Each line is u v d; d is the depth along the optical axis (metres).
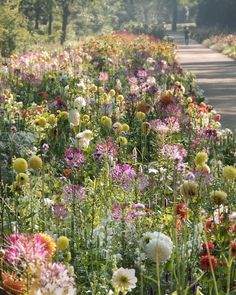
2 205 5.96
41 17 59.53
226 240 5.65
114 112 12.00
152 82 15.13
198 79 31.78
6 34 38.62
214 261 4.64
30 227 5.93
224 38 67.50
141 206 5.90
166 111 11.49
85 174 8.20
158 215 6.49
